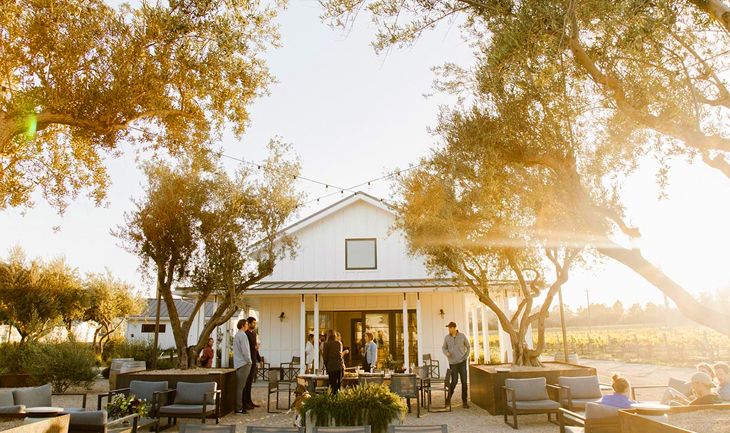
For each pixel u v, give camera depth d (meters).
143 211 11.48
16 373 16.02
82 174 8.45
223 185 12.05
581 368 10.73
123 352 20.12
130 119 6.94
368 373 10.59
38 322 20.00
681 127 4.54
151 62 6.98
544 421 9.59
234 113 8.33
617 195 6.71
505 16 4.87
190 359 11.74
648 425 4.29
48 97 6.09
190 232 11.79
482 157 6.08
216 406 9.52
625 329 57.72
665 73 4.93
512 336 11.73
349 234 19.41
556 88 5.33
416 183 10.47
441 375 17.84
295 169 12.70
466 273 12.28
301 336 16.28
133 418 7.77
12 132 6.01
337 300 18.62
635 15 4.52
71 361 14.59
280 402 12.41
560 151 5.24
